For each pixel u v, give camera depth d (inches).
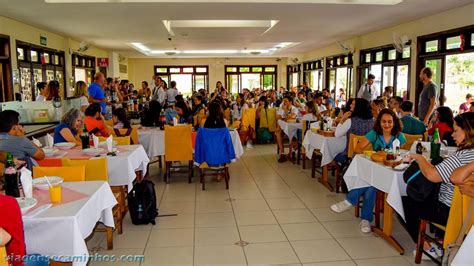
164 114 267.6
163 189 217.9
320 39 473.7
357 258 130.3
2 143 135.0
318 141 220.5
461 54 281.0
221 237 148.6
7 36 295.7
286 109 306.7
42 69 368.5
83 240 91.0
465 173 96.1
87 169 133.1
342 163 204.4
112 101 358.0
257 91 583.2
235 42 518.6
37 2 244.7
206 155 209.9
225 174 216.8
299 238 147.2
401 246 137.7
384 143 161.2
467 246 82.4
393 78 376.2
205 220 167.3
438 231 125.1
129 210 162.6
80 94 274.7
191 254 133.9
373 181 141.7
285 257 131.2
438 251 124.2
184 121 274.2
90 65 528.7
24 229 87.0
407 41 328.5
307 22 337.1
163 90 417.4
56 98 247.4
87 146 170.2
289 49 611.8
